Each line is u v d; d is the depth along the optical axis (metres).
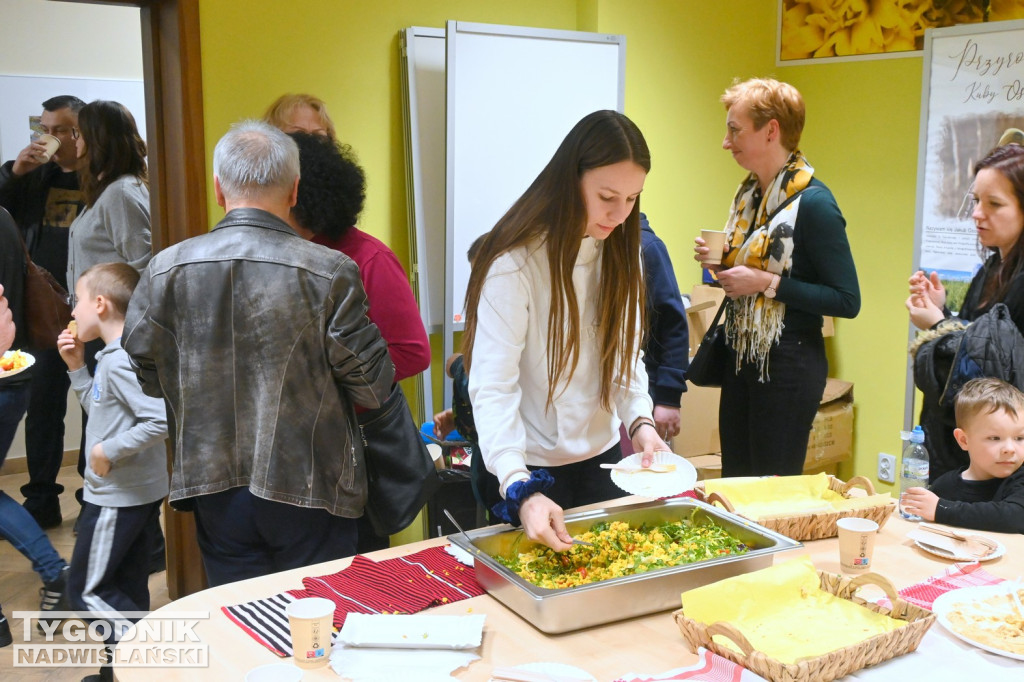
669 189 4.14
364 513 2.44
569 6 3.81
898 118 4.02
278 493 1.93
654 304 3.00
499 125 3.53
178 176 3.12
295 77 3.24
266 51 3.18
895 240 4.11
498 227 1.84
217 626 1.54
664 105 4.05
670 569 1.56
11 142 4.76
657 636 1.49
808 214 2.77
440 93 3.47
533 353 1.87
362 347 1.96
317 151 2.28
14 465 4.99
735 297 2.94
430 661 1.40
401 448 2.26
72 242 3.74
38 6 4.72
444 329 3.43
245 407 1.95
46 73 4.80
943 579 1.71
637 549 1.70
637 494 1.75
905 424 3.91
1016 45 3.31
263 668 1.29
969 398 2.14
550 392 1.88
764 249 2.87
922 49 3.89
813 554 1.83
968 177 3.50
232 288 1.92
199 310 1.92
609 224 1.79
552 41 3.59
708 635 1.38
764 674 1.31
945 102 3.54
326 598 1.62
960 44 3.46
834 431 4.18
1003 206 2.52
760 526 1.76
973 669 1.35
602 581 1.51
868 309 4.26
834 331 4.39
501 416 1.74
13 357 3.31
